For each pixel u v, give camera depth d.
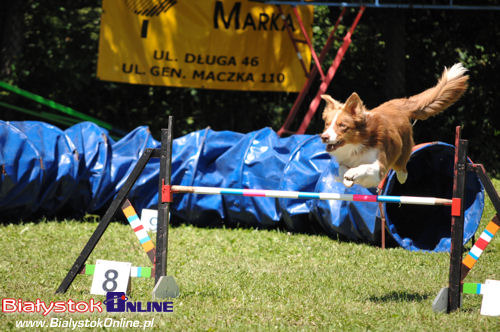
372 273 9.80
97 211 14.80
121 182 14.17
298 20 18.64
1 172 12.88
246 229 13.72
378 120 7.16
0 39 23.38
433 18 22.41
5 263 9.84
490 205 15.80
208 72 20.42
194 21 20.22
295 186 13.44
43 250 10.96
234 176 13.96
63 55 23.31
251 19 20.16
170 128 7.86
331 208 12.63
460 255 7.58
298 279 9.28
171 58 20.34
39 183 13.38
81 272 8.09
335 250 11.70
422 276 9.69
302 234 13.41
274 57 20.25
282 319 7.18
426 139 23.47
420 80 23.75
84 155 14.27
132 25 20.20
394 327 6.92
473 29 22.73
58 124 24.28
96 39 23.22
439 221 13.61
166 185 7.86
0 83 19.36
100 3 24.61
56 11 23.67
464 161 7.54
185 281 8.95
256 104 24.05
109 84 24.38
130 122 24.78
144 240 7.99
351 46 23.59
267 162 13.91
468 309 7.80
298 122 23.34
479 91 22.98
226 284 8.84
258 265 10.29
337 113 7.05
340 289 8.73
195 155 14.20
